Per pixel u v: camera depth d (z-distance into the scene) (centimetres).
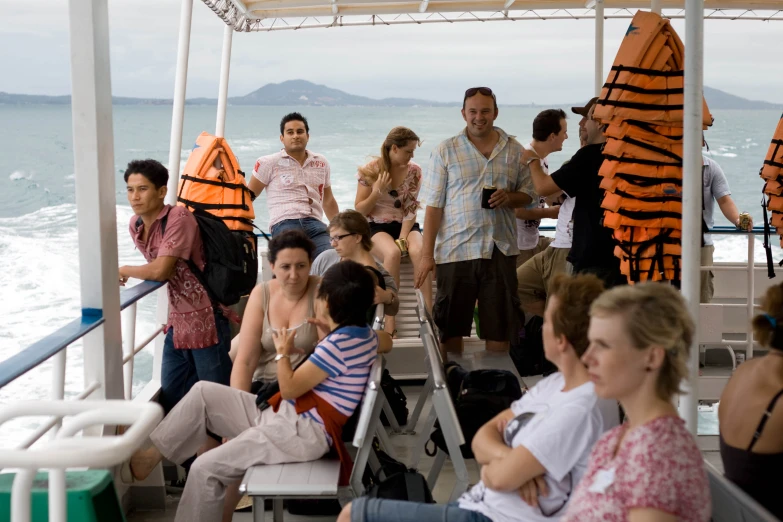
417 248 664
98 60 372
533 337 615
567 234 573
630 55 423
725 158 3559
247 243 480
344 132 4769
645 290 197
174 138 567
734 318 631
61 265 1877
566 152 3309
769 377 256
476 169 535
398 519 274
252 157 3272
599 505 192
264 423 369
